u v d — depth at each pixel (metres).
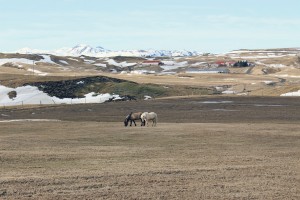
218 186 20.55
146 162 26.77
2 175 22.38
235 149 33.03
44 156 28.39
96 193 19.11
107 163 26.30
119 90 122.75
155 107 84.19
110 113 77.88
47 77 130.50
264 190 19.95
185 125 50.78
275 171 24.08
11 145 34.31
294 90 113.50
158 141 37.56
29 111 83.69
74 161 26.89
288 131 44.44
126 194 19.00
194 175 22.81
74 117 72.69
